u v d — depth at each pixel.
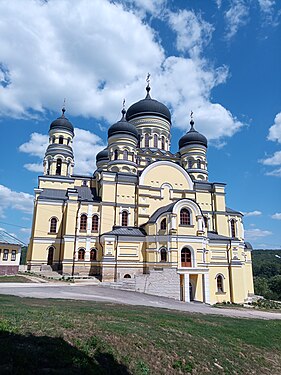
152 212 55.03
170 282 40.62
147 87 76.50
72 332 12.75
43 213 54.31
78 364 10.06
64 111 68.19
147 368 11.73
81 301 24.33
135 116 71.56
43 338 11.38
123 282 39.72
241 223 63.84
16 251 47.25
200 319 21.97
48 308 17.91
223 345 16.62
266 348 18.12
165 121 72.06
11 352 9.57
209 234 54.62
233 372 13.95
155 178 56.94
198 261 46.00
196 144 70.81
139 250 48.66
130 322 16.56
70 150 64.88
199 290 45.81
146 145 69.69
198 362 13.63
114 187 55.03
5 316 13.80
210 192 61.94
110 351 11.82
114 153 62.44
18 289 30.80
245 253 63.84
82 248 51.91
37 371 9.00
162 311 23.84
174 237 45.47
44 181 59.69
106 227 52.78
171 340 14.93
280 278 110.62
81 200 53.88
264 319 29.11
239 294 50.22
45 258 52.84
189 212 47.97
